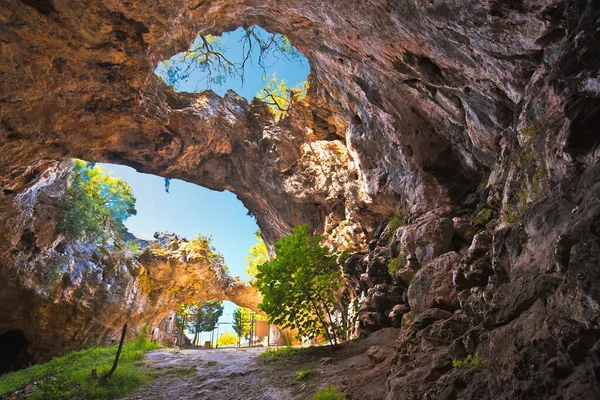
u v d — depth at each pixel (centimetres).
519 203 520
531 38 527
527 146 503
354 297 1328
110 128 1253
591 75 352
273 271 927
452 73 773
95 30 888
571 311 271
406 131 1089
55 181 1691
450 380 403
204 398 787
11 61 888
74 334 1917
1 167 1163
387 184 1290
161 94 1495
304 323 943
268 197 1933
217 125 1756
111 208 2262
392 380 526
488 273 595
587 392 244
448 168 1067
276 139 1759
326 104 1524
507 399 310
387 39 819
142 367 1019
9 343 1833
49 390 855
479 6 548
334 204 1644
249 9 1067
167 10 892
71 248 1869
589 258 262
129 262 2272
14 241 1535
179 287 2642
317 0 868
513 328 347
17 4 805
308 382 736
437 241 845
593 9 372
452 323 571
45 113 1061
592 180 347
